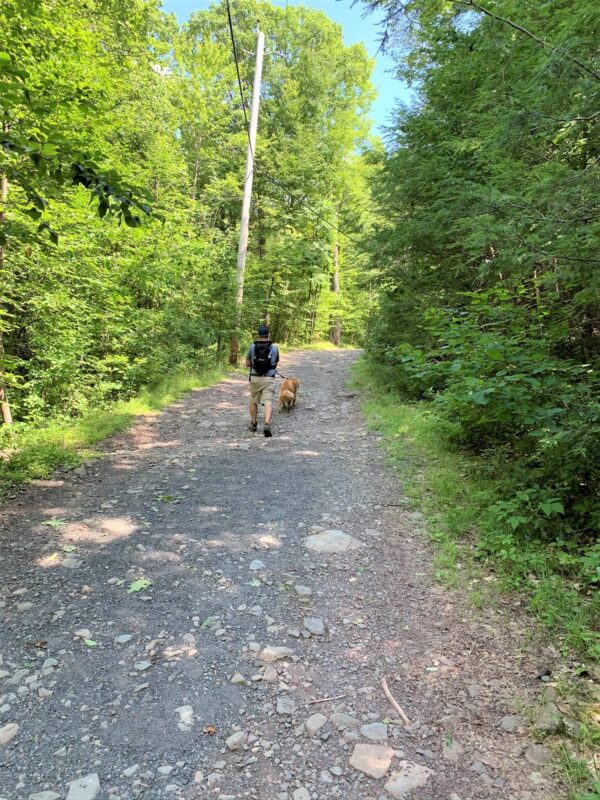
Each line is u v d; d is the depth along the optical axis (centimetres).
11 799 188
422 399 929
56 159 333
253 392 796
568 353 536
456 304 827
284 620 311
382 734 223
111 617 309
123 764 206
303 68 2559
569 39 339
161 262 1235
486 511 432
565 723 220
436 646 285
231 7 2525
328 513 480
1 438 661
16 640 283
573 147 480
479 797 190
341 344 3503
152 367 1168
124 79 1163
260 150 2323
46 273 845
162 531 434
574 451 345
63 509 474
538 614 299
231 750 215
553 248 382
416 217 866
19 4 547
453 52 707
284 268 2394
